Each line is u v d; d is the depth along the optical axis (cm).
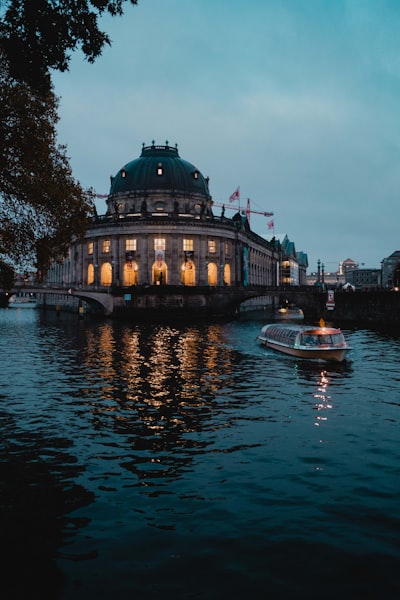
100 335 5169
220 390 2392
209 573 877
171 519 1080
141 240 9062
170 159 10412
